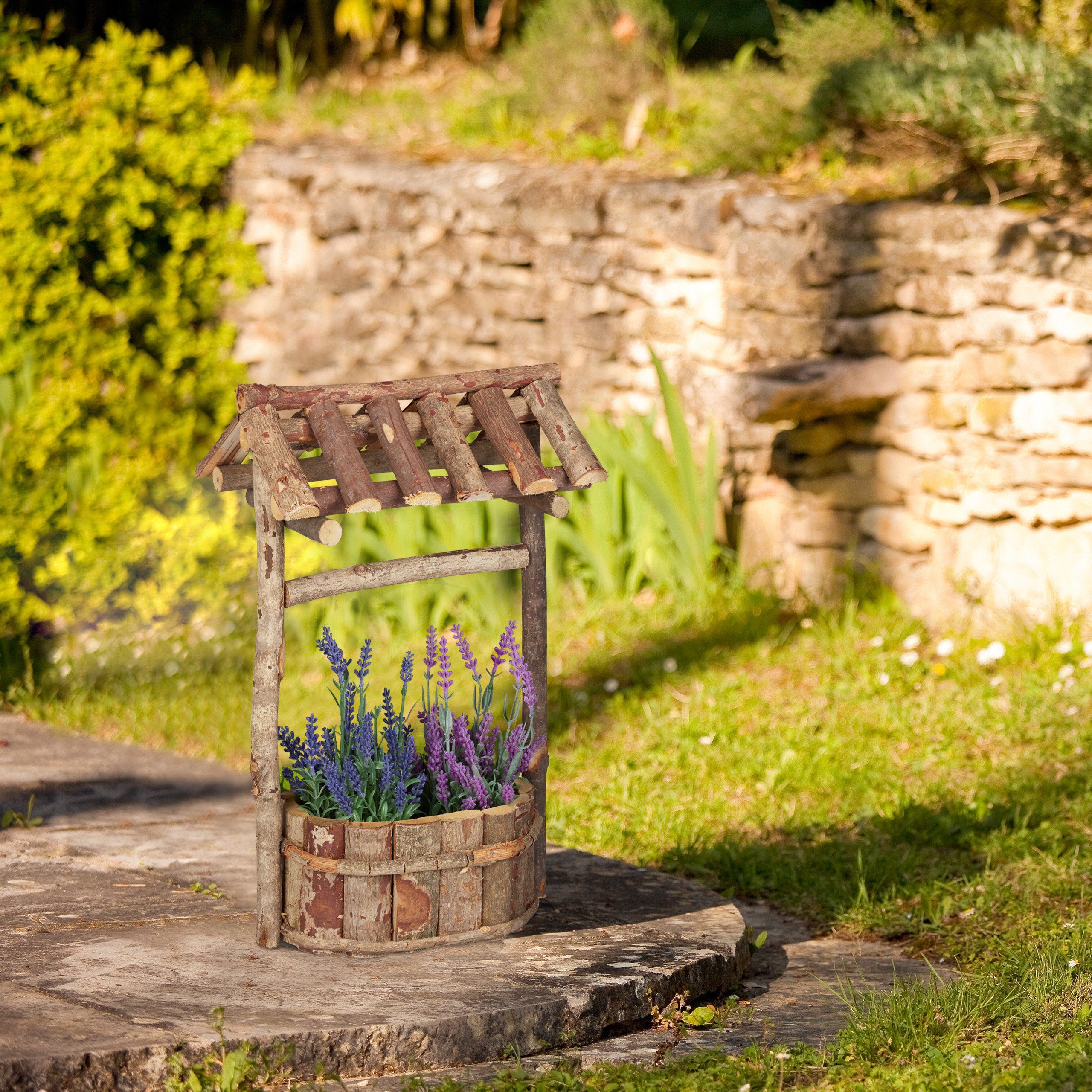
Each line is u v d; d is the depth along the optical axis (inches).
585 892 173.5
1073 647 258.4
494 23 528.7
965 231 272.7
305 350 411.5
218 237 420.2
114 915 160.1
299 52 559.8
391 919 148.4
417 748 167.6
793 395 280.7
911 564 289.1
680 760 239.9
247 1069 124.2
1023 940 167.0
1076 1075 121.6
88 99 402.0
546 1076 129.6
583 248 346.3
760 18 529.0
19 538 305.9
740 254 313.7
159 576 313.9
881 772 230.2
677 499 301.0
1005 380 268.1
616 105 409.1
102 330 407.8
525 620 161.3
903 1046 135.1
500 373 152.9
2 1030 126.4
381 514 312.3
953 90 276.1
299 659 301.1
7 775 222.2
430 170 381.1
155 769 230.1
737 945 158.6
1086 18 301.0
